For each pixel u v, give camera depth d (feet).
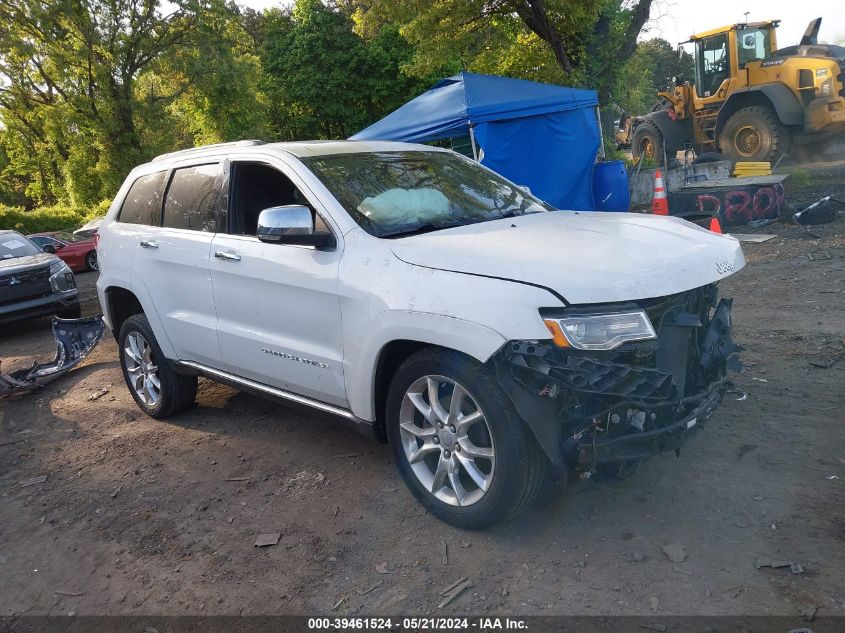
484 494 9.88
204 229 14.35
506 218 12.74
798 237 29.25
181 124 111.34
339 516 11.51
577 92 36.83
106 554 11.19
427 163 14.12
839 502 10.18
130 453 15.19
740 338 17.79
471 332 9.28
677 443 9.72
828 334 17.12
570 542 10.01
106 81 88.48
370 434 11.54
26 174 135.33
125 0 88.94
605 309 9.06
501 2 47.67
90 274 65.05
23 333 32.96
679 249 10.41
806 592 8.45
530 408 9.07
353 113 93.71
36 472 14.75
